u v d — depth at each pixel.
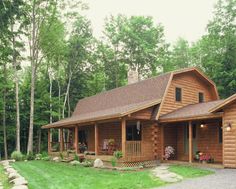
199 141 20.67
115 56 45.47
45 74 42.16
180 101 22.20
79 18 38.69
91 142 27.08
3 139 37.47
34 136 41.06
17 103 31.67
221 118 18.25
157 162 20.06
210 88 24.61
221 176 13.34
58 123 26.31
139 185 11.78
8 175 15.87
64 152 24.98
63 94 41.28
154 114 20.25
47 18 32.78
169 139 21.77
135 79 28.53
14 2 17.73
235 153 15.92
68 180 13.84
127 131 22.91
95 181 13.24
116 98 25.78
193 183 11.88
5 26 18.19
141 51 45.19
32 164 22.05
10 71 37.53
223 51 35.34
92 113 26.23
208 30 36.31
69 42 40.25
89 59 42.81
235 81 32.78
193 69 22.95
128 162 18.47
